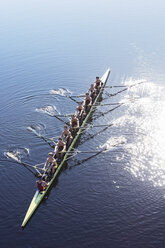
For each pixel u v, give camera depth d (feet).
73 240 58.29
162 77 126.41
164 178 72.08
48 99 116.78
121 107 106.93
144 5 259.80
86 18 225.56
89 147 86.63
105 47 165.68
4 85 129.59
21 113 107.55
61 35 189.98
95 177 74.64
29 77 136.15
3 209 66.74
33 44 177.27
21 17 244.01
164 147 82.74
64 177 75.41
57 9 264.72
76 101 114.21
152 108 103.04
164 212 63.05
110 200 67.15
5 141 91.56
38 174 75.31
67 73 138.31
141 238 57.72
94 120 100.99
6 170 78.95
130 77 129.80
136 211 63.77
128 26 199.82
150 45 163.84
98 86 119.34
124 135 89.86
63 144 83.35
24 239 59.26
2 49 173.06
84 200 67.77
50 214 64.90
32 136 93.61
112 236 58.54
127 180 72.54
